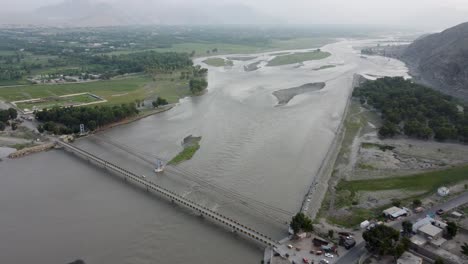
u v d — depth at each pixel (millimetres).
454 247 91875
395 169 140625
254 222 108562
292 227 98438
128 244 100125
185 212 115375
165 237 103000
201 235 103812
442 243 92688
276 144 167125
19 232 105062
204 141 170375
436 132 170500
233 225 104875
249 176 136750
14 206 118188
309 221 98375
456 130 170375
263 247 98375
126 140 174500
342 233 98875
